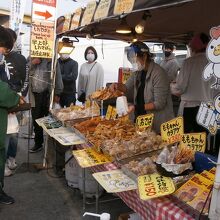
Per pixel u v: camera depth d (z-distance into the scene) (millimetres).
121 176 2094
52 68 4336
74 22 3539
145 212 1819
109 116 3426
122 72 5129
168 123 2438
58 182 3846
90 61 6113
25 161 4609
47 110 4930
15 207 3184
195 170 1960
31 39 4066
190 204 1581
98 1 2926
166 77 3131
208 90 3053
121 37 5043
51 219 2955
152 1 1994
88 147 2783
